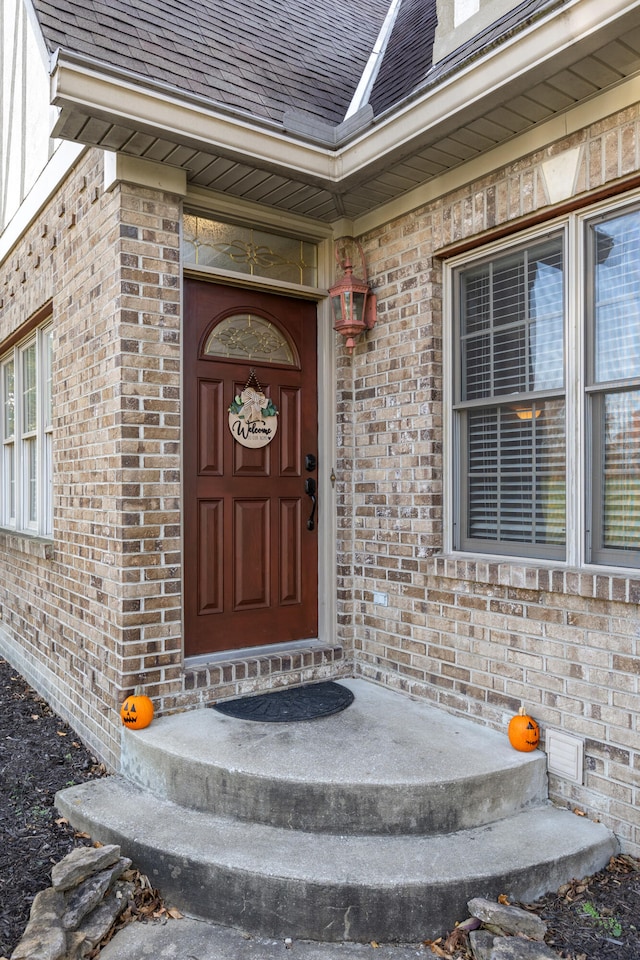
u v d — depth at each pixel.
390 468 4.11
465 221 3.61
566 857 2.69
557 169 3.15
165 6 4.07
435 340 3.84
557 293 3.32
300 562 4.43
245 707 3.72
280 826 2.88
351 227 4.38
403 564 4.00
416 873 2.55
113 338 3.62
